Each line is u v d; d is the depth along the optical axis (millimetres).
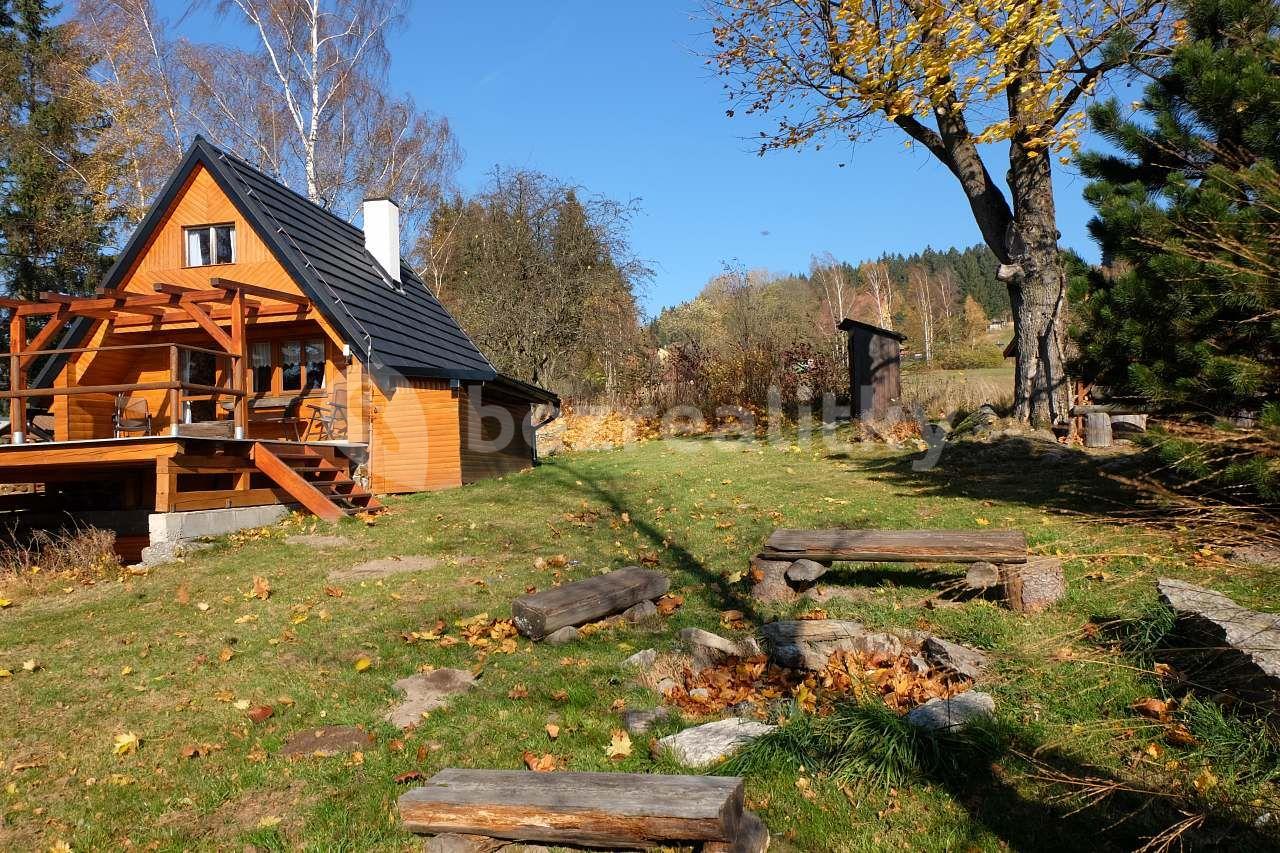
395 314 17031
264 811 4035
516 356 31078
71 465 12492
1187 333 6645
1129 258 7523
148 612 7512
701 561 8344
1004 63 12914
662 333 39781
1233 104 7059
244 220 15414
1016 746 4168
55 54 29984
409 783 4164
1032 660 4883
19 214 29453
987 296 77812
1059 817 3631
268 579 8500
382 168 32312
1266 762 3838
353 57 28766
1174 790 3705
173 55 28062
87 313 13469
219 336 12453
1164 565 6148
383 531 10914
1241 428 4016
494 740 4586
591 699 5055
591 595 6418
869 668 5340
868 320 60250
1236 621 4406
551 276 31234
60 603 8133
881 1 13883
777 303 38531
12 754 4727
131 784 4340
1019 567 6176
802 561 6816
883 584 7012
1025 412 14359
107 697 5477
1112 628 5328
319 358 15852
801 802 3812
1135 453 11281
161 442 10336
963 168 14797
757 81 16141
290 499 12617
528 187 31516
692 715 4863
